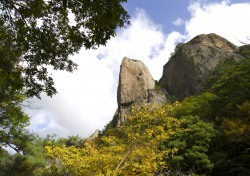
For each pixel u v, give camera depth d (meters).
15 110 13.95
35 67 6.22
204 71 51.38
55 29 5.88
